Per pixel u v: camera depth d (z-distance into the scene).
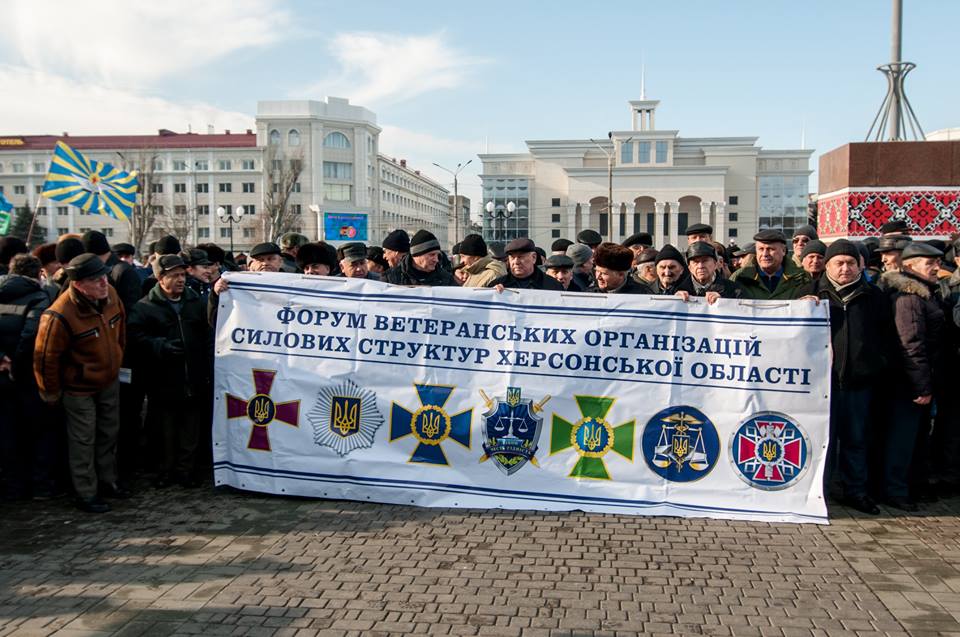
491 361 5.82
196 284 7.41
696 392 5.61
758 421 5.53
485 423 5.78
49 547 5.05
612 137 79.94
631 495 5.62
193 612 4.07
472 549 4.93
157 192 78.25
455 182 50.78
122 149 76.81
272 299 6.13
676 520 5.48
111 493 6.11
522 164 84.88
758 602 4.16
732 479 5.55
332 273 8.06
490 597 4.22
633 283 6.71
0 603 4.20
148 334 6.33
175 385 6.27
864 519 5.52
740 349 5.57
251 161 78.06
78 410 5.74
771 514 5.46
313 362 6.04
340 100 79.75
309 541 5.09
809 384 5.50
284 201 61.94
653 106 82.69
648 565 4.67
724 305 5.61
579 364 5.73
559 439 5.73
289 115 77.44
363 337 5.98
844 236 10.66
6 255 6.91
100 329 5.82
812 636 3.77
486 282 7.15
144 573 4.59
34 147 78.94
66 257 6.89
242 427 6.12
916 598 4.19
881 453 5.95
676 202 77.88
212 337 6.48
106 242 7.39
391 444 5.90
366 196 81.88
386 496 5.84
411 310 5.93
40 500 6.10
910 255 5.80
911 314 5.59
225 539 5.14
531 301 5.82
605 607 4.10
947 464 6.21
